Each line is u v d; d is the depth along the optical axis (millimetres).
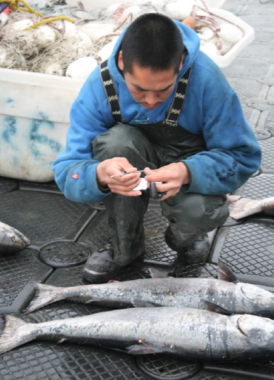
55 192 3553
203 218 2465
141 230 2648
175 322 2188
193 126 2479
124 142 2410
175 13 4555
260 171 3896
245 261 2828
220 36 4297
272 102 5230
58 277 2707
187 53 2230
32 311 2459
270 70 6270
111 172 2182
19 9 4000
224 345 2107
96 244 2984
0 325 2340
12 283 2658
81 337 2246
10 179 3703
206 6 4645
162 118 2438
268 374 2133
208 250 2822
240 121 2414
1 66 3559
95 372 2146
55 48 3658
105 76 2410
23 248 2896
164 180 2205
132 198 2469
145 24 2027
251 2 9859
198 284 2424
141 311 2271
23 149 3508
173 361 2205
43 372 2143
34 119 3379
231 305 2332
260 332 2088
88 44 3807
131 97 2389
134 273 2719
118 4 4711
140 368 2170
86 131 2514
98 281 2641
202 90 2332
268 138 4418
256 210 3234
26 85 3289
